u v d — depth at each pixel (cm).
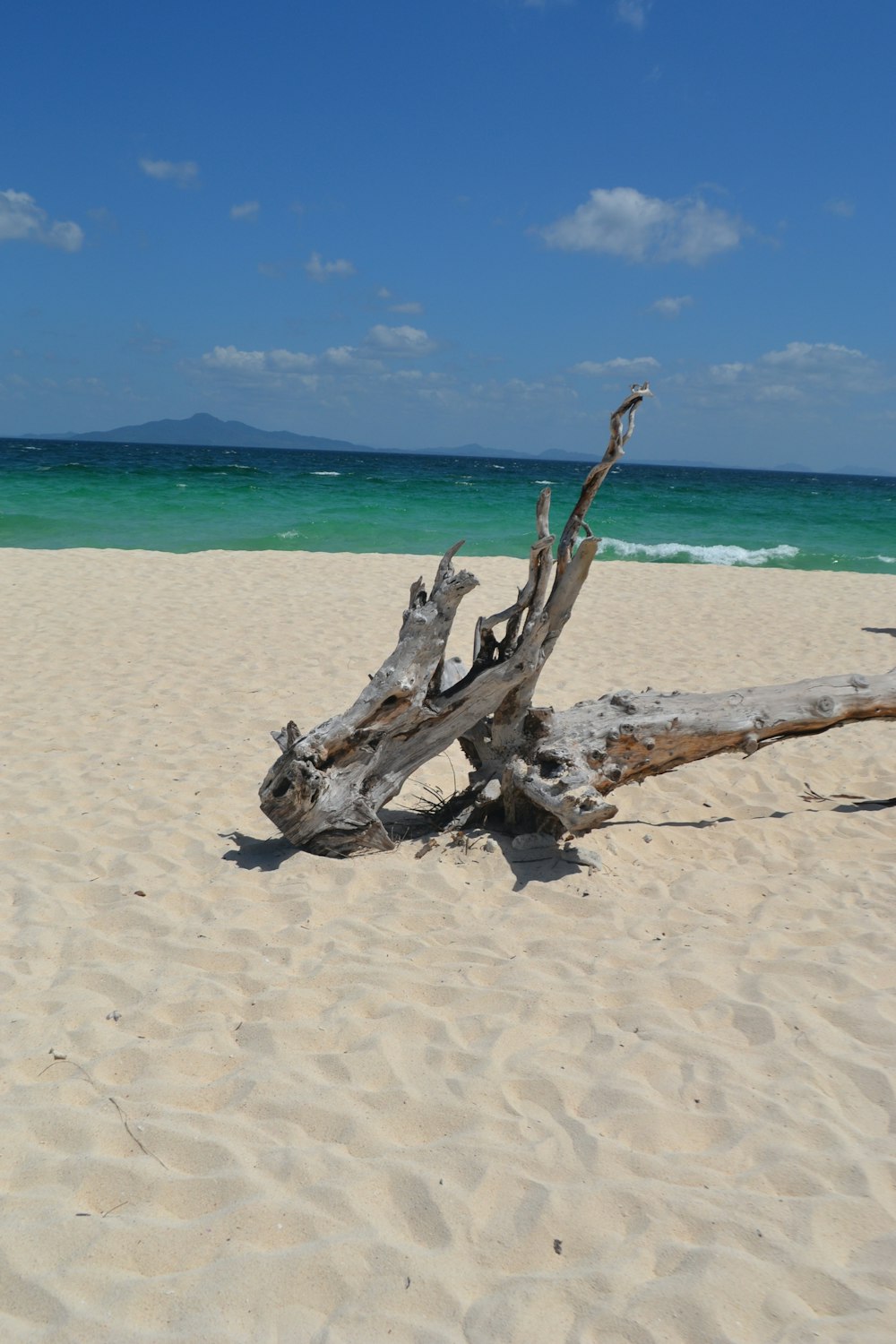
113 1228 266
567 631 1214
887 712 593
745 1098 322
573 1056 345
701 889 489
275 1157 292
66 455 7188
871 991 388
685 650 1109
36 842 530
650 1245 263
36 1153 294
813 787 660
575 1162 293
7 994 382
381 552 2078
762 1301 246
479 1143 298
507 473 8150
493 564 1761
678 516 3222
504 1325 239
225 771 652
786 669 1016
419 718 519
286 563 1666
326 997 382
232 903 464
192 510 2683
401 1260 258
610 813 491
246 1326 240
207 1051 346
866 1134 308
